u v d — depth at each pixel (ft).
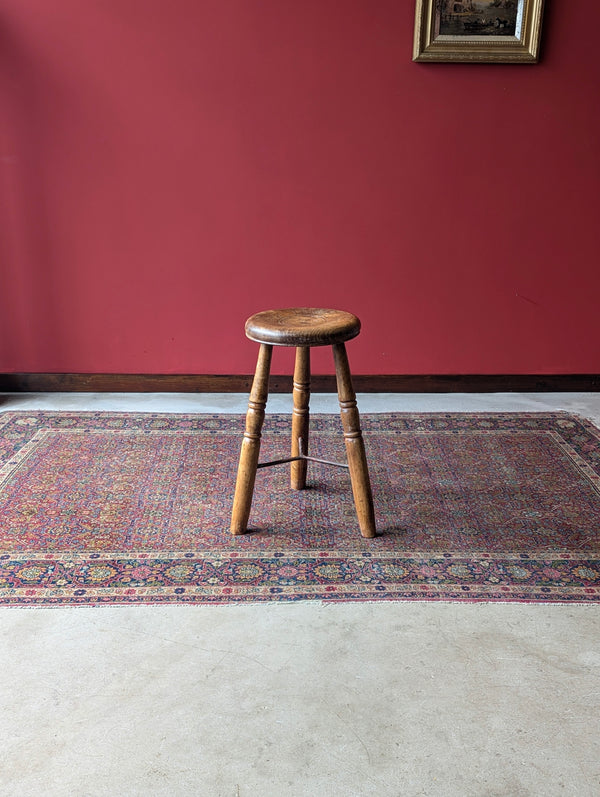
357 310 10.72
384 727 4.83
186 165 10.09
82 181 10.12
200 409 10.29
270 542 6.98
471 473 8.39
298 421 7.62
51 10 9.48
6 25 9.51
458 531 7.19
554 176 10.24
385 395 10.93
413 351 10.91
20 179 10.08
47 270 10.46
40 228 10.28
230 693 5.11
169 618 5.89
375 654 5.50
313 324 6.63
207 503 7.70
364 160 10.14
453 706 5.01
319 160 10.12
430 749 4.66
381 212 10.34
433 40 9.59
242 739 4.73
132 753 4.62
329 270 10.57
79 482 8.11
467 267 10.58
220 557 6.73
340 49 9.72
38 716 4.89
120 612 5.95
